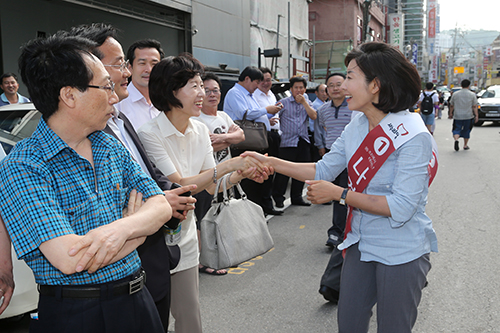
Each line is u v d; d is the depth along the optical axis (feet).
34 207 4.23
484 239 16.20
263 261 14.84
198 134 8.67
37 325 4.76
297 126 21.48
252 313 11.23
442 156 36.78
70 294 4.62
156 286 6.35
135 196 5.21
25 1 27.58
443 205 21.30
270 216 20.75
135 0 28.73
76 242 4.24
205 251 12.09
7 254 4.94
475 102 38.91
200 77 7.95
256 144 17.28
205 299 12.07
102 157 4.92
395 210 6.02
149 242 6.32
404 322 6.38
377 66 6.10
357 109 6.49
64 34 4.78
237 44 42.39
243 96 18.37
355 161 6.58
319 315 11.05
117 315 4.81
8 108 11.50
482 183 25.88
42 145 4.49
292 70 60.18
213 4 37.86
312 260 14.82
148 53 9.73
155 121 8.00
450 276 13.04
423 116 43.78
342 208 15.31
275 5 52.95
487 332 10.02
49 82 4.39
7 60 26.78
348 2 97.96
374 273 6.66
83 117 4.55
